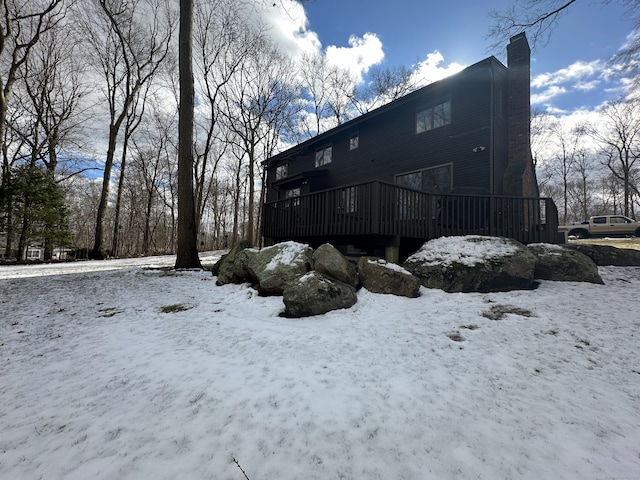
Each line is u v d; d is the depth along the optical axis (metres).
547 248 5.82
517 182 8.99
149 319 4.27
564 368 2.60
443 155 10.13
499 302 4.37
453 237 6.16
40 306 5.01
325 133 14.27
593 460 1.59
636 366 2.62
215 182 33.28
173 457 1.61
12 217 13.67
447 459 1.59
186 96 8.85
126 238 35.12
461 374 2.51
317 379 2.44
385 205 6.30
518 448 1.67
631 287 4.94
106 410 2.08
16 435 1.83
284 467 1.54
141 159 26.66
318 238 8.59
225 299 5.29
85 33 17.14
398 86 23.59
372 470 1.52
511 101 9.61
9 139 17.80
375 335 3.40
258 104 22.48
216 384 2.38
